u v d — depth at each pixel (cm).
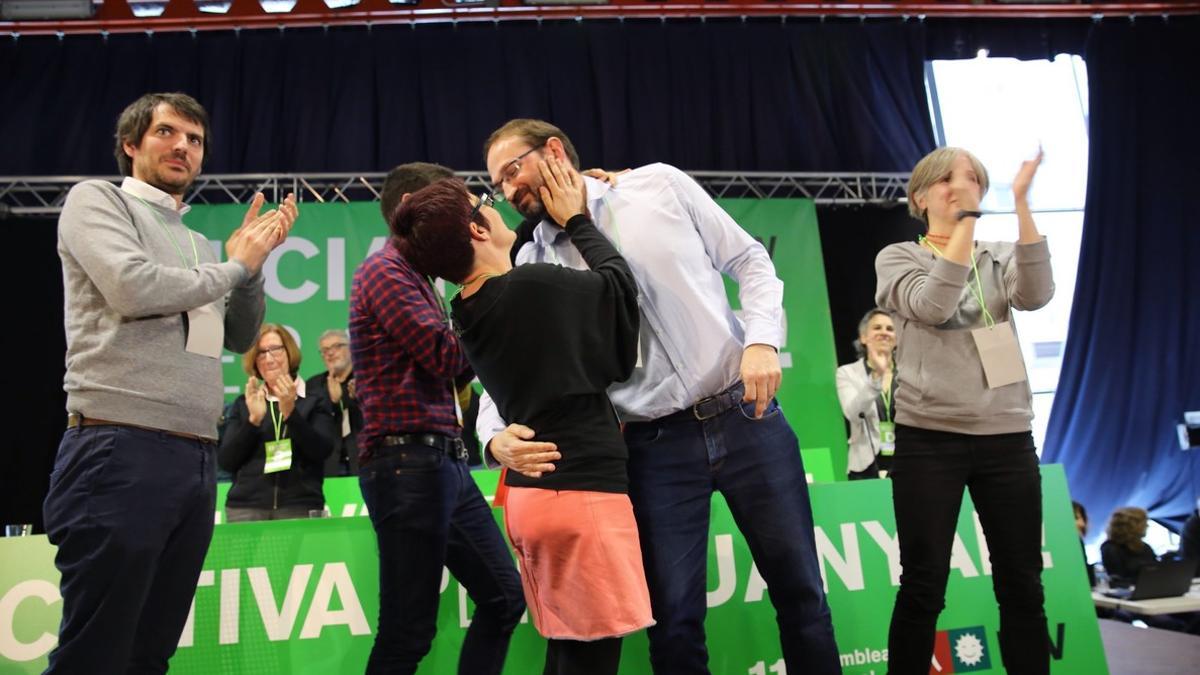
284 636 234
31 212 572
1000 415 211
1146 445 657
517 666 237
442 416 210
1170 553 577
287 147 622
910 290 216
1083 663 256
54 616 229
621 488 167
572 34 656
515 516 166
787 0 669
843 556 257
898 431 222
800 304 587
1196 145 688
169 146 204
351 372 427
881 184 643
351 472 413
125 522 169
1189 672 300
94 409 175
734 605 247
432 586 202
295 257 558
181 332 189
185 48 632
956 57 701
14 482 557
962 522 264
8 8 611
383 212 223
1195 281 670
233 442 342
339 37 642
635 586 161
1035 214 702
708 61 661
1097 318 672
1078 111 717
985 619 256
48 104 616
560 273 170
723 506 254
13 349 567
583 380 166
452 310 173
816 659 186
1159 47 701
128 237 183
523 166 196
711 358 193
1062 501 273
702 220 205
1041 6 693
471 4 646
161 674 185
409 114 631
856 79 670
